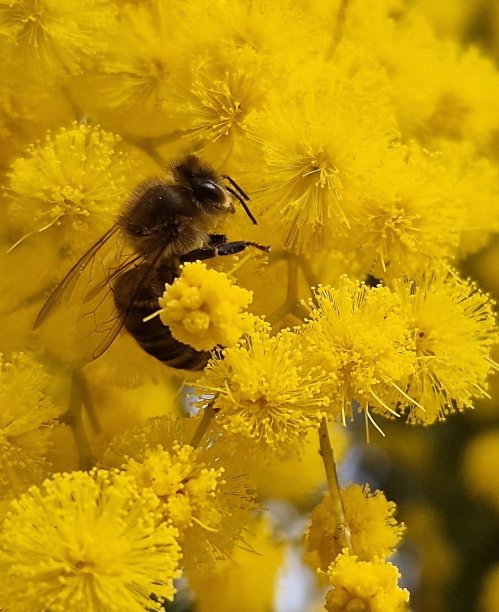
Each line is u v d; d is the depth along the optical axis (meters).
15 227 0.16
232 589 0.17
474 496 0.19
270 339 0.15
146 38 0.16
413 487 0.19
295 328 0.15
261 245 0.16
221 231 0.16
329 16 0.17
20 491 0.15
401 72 0.17
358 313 0.15
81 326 0.16
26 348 0.16
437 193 0.16
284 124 0.15
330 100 0.15
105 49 0.16
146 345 0.16
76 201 0.16
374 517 0.15
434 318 0.15
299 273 0.16
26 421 0.15
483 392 0.16
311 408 0.15
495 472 0.19
